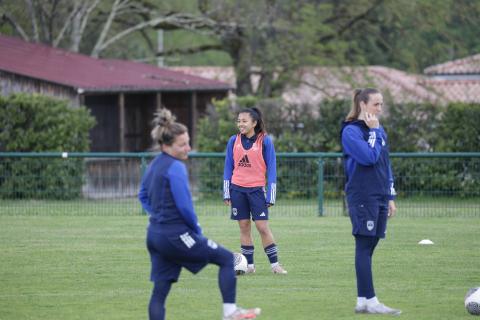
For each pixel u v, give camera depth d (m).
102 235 31.22
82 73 56.66
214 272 23.28
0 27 74.31
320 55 71.12
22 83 51.94
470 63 79.50
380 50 88.50
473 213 37.53
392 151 47.38
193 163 41.25
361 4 72.31
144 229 33.00
